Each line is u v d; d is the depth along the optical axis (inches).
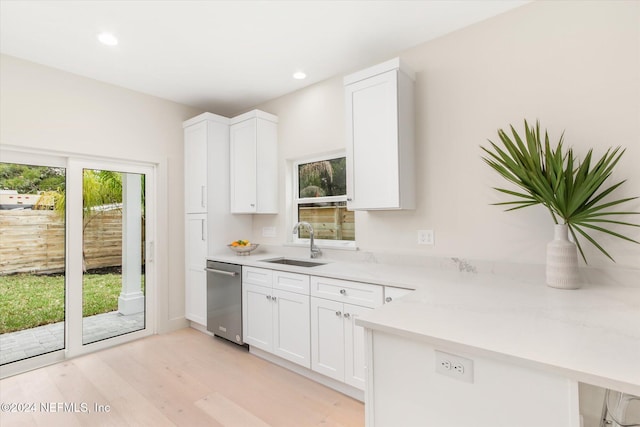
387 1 76.6
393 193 87.0
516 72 79.3
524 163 65.7
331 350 87.4
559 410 34.0
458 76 88.3
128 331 124.6
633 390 29.0
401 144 87.9
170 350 115.6
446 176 90.0
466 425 39.8
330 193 123.2
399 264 98.4
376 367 47.1
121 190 124.6
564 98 73.0
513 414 36.7
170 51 98.2
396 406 45.4
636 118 65.2
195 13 80.3
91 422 74.9
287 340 99.0
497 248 81.8
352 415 77.5
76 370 100.7
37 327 104.8
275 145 134.5
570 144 72.4
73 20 82.0
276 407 80.7
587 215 63.3
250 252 140.2
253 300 110.5
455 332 42.2
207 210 130.5
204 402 82.9
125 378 95.5
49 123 105.6
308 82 121.2
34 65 103.1
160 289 132.3
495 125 82.4
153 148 131.6
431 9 79.7
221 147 135.7
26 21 82.0
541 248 75.7
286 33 89.5
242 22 84.4
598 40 69.1
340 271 89.5
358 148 93.9
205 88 125.9
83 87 113.5
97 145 116.1
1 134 96.6
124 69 109.3
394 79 86.8
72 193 112.4
